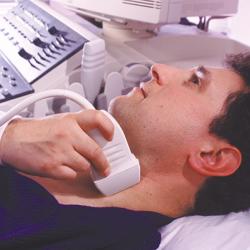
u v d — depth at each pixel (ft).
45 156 2.22
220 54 4.31
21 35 4.12
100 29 4.34
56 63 3.51
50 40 3.81
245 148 2.39
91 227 2.16
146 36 4.16
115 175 2.24
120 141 2.22
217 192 2.51
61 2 4.58
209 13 4.14
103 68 3.57
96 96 3.62
